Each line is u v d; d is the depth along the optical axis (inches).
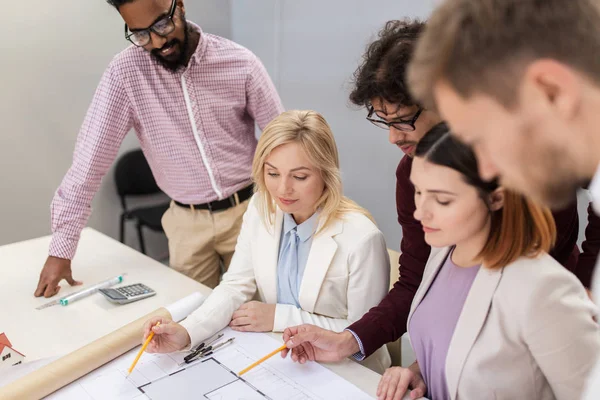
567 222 26.4
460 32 12.7
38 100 81.2
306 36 85.4
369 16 74.4
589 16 11.4
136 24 42.6
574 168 13.0
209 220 56.7
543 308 23.0
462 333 26.0
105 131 48.8
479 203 21.6
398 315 34.7
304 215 39.6
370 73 26.3
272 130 35.9
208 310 36.7
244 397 29.1
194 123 52.0
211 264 59.8
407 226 34.4
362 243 38.0
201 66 50.4
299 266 40.1
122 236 93.4
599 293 14.0
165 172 55.5
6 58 76.4
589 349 22.6
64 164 87.0
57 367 30.0
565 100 12.0
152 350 32.6
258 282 41.6
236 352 33.8
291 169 35.8
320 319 37.5
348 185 87.1
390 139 29.1
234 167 56.4
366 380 31.0
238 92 53.6
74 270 47.8
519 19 11.8
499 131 13.1
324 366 32.3
